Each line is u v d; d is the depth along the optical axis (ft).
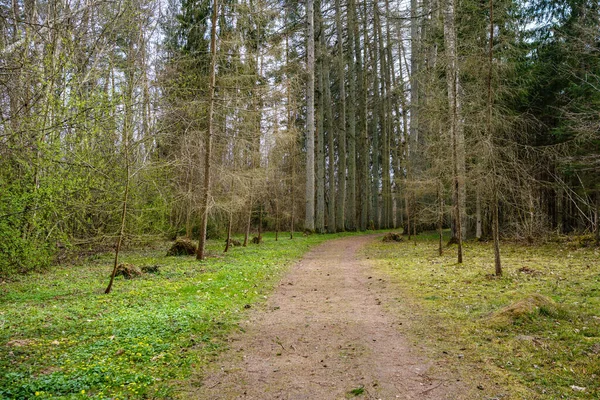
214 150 55.21
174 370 15.14
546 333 17.70
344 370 15.25
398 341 18.33
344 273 38.88
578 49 46.93
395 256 51.11
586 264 33.65
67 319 21.95
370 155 146.10
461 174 40.11
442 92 44.73
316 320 22.29
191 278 34.53
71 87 40.16
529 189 52.85
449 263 41.24
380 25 108.99
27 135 34.32
